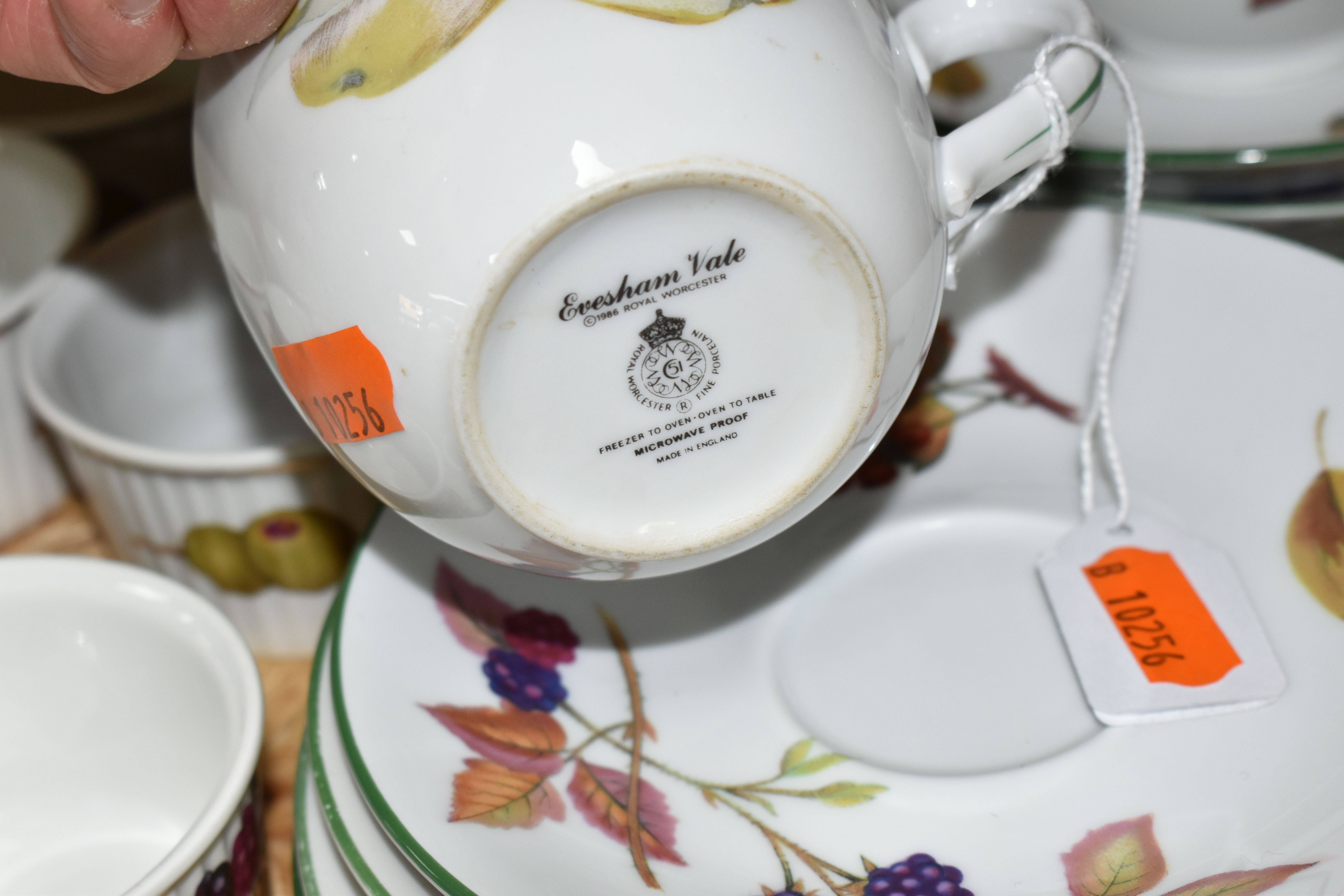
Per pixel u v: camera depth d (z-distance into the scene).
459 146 0.24
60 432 0.34
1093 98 0.27
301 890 0.29
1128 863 0.27
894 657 0.31
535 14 0.24
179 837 0.32
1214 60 0.38
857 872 0.28
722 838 0.28
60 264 0.37
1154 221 0.33
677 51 0.24
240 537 0.34
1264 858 0.26
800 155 0.24
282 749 0.34
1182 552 0.31
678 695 0.31
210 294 0.39
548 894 0.27
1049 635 0.31
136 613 0.31
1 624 0.31
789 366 0.26
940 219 0.26
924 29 0.28
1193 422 0.32
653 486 0.26
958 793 0.29
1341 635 0.29
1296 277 0.32
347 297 0.25
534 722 0.30
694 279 0.25
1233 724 0.29
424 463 0.26
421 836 0.27
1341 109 0.36
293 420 0.39
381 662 0.29
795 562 0.32
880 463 0.34
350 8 0.25
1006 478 0.33
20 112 0.42
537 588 0.31
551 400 0.25
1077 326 0.34
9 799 0.32
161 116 0.43
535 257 0.24
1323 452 0.31
